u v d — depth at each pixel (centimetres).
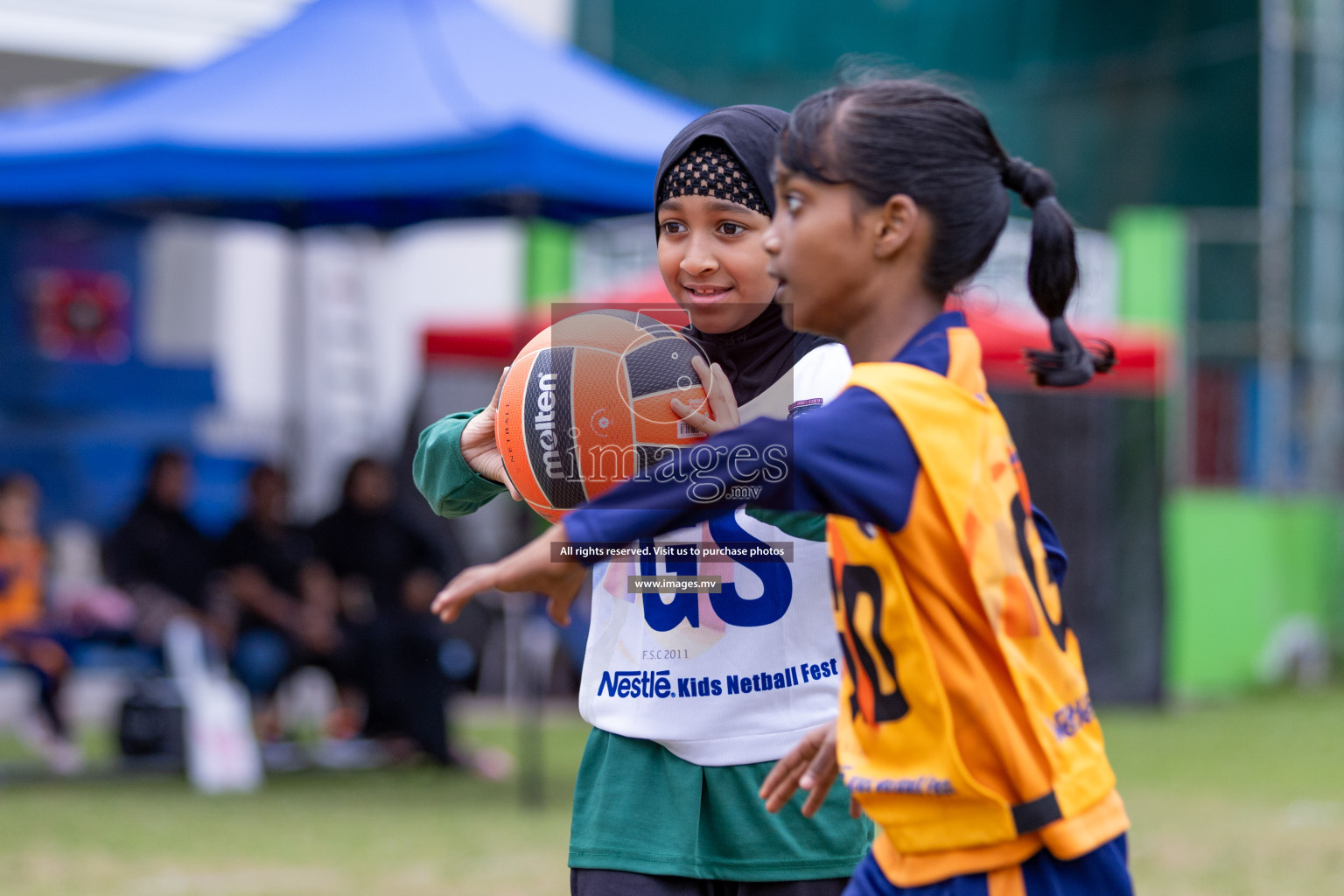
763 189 432
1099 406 1867
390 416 2052
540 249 1788
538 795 1270
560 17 2292
